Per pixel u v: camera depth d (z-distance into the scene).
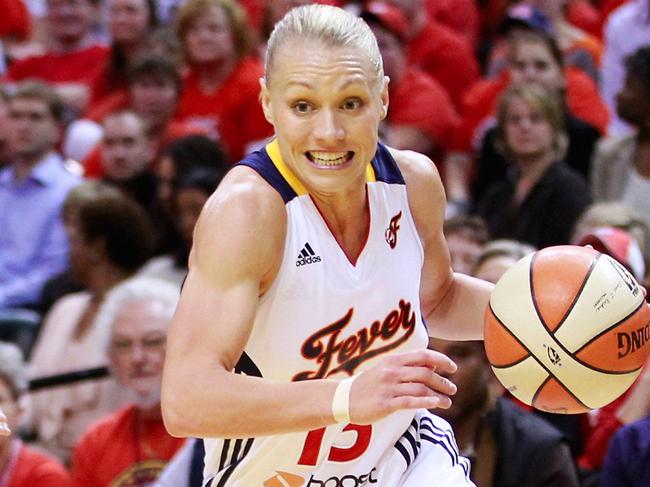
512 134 8.17
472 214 8.65
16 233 9.41
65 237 9.40
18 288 9.20
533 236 8.07
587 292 4.07
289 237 4.09
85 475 6.47
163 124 9.84
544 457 5.54
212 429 3.83
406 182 4.38
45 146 9.53
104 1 12.32
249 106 9.67
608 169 8.56
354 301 4.19
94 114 10.60
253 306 3.97
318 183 4.00
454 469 4.53
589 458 6.07
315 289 4.12
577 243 6.73
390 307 4.27
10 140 9.81
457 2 11.96
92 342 7.59
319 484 4.41
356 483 4.43
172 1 11.75
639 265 6.20
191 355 3.88
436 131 9.74
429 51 10.70
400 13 10.57
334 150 3.96
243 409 3.80
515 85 8.35
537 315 4.08
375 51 4.03
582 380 4.06
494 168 9.11
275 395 3.80
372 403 3.71
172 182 8.59
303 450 4.34
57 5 11.42
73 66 11.46
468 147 9.77
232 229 3.96
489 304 4.21
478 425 5.61
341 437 4.34
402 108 9.77
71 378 7.36
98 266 7.96
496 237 8.18
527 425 5.63
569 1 11.81
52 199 9.43
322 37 3.95
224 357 3.89
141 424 6.50
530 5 10.77
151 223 8.53
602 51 10.97
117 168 9.27
